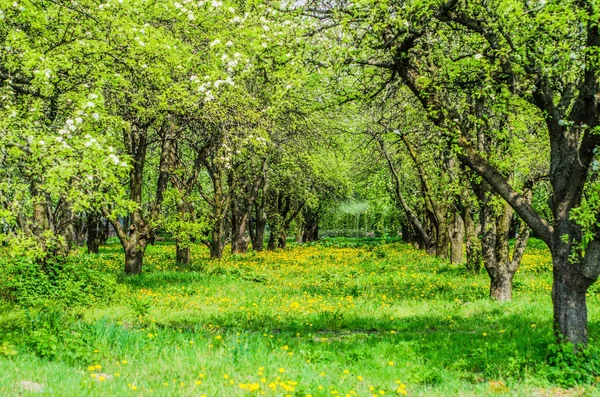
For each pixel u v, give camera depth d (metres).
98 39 11.19
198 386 6.36
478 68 9.55
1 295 12.88
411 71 9.69
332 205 45.22
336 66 9.60
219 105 14.69
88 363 7.43
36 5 10.16
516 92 8.87
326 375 7.19
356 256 33.44
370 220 65.38
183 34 14.37
